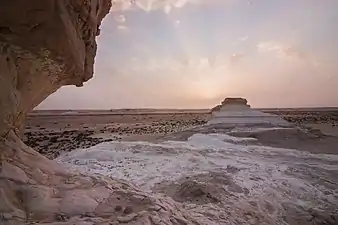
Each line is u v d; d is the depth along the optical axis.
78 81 5.09
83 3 4.06
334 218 6.14
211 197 6.23
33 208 3.10
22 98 4.01
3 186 3.12
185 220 4.04
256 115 26.58
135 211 3.62
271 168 9.97
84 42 4.57
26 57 3.57
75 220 3.08
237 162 10.92
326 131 23.36
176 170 9.46
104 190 4.00
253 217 5.66
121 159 11.68
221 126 22.97
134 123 43.25
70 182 3.96
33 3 3.17
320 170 9.98
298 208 6.46
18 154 3.82
